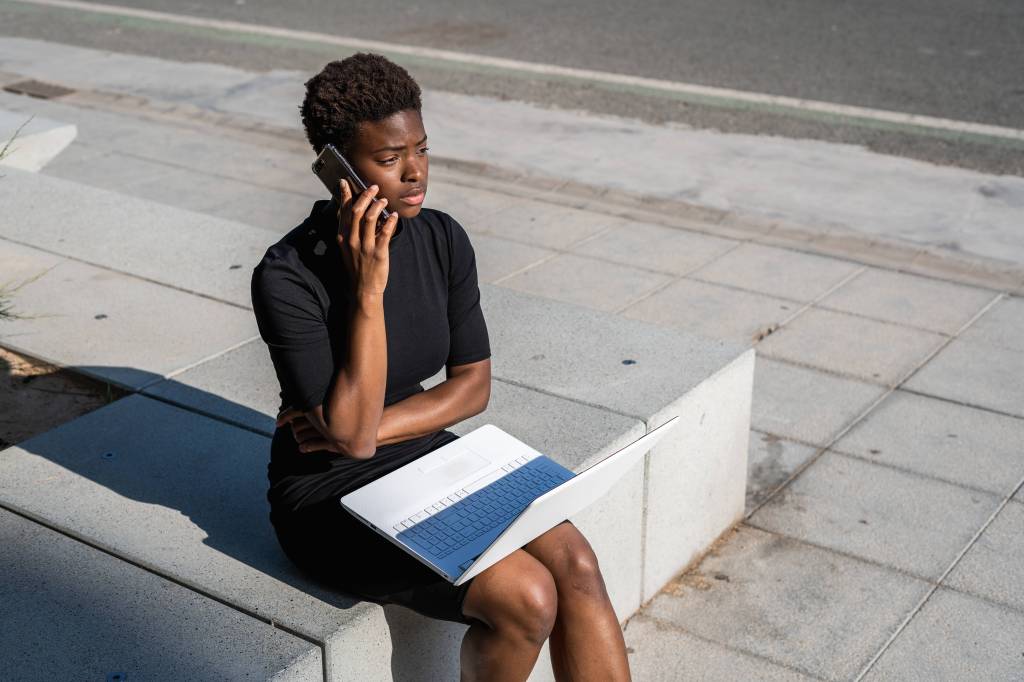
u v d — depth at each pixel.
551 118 9.39
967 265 6.53
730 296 6.12
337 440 2.38
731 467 3.95
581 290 6.20
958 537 3.98
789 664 3.39
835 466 4.46
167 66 11.12
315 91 2.32
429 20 12.88
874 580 3.77
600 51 11.38
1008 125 8.97
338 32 12.40
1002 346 5.50
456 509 2.43
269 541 2.76
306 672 2.35
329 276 2.38
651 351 3.89
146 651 2.35
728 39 11.68
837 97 9.73
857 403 4.96
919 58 10.79
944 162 8.24
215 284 4.60
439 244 2.59
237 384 3.68
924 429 4.72
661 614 3.64
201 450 3.24
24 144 6.38
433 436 2.74
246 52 11.63
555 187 7.89
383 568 2.41
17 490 3.00
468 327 2.68
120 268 4.76
